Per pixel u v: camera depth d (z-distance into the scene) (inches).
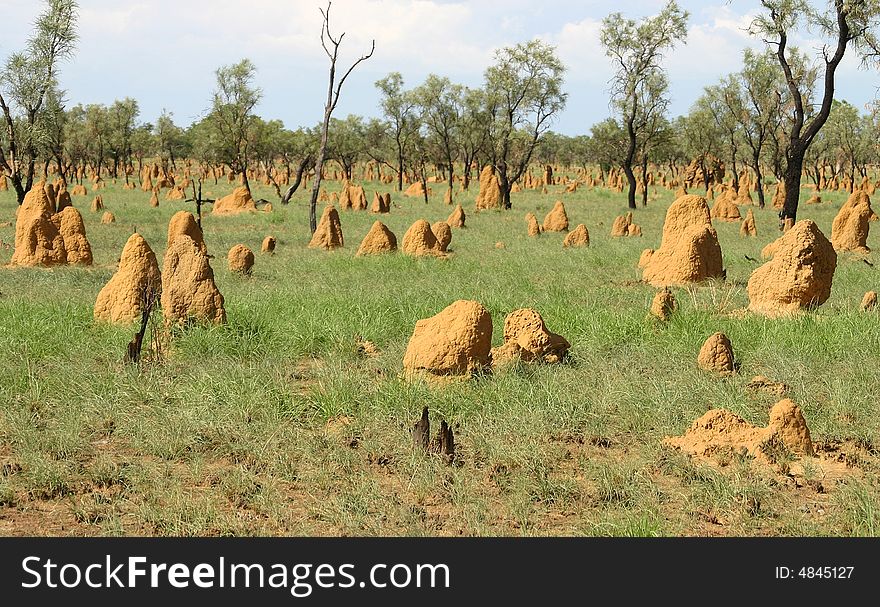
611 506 254.2
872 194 2304.4
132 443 298.8
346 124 3211.1
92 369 382.9
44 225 796.6
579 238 1039.6
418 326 392.5
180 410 324.5
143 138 3346.5
